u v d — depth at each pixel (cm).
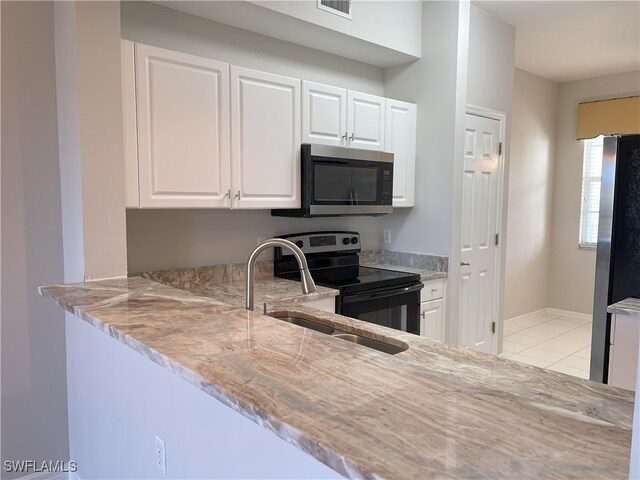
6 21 204
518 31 402
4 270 209
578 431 78
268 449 105
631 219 236
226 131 250
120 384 172
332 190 299
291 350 117
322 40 309
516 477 63
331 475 90
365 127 324
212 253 285
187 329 134
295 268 321
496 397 92
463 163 349
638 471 54
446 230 347
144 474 160
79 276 204
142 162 221
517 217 518
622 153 233
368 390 93
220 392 93
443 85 342
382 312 301
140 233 255
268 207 273
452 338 352
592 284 541
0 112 205
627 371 236
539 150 539
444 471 64
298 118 285
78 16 189
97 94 196
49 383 223
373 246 386
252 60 293
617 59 470
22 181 212
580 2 344
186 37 263
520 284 534
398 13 332
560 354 433
